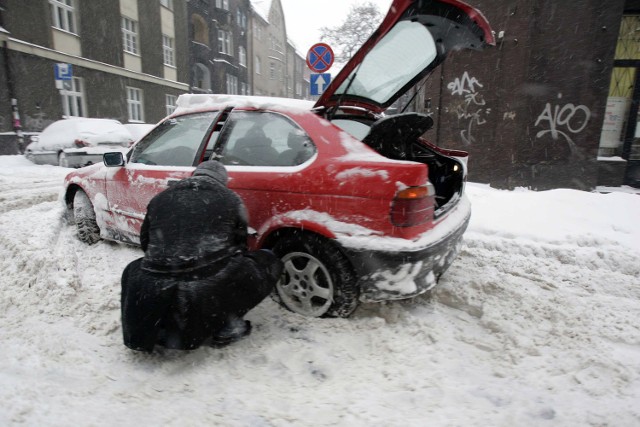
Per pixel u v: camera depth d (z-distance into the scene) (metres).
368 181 2.63
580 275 3.85
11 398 2.08
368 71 3.37
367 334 2.77
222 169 2.78
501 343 2.69
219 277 2.44
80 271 3.82
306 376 2.38
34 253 3.97
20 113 14.44
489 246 4.61
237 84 38.88
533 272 3.92
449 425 1.97
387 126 3.16
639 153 9.35
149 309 2.33
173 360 2.51
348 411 2.08
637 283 3.68
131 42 21.44
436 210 3.10
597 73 8.28
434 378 2.34
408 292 2.69
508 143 9.03
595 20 8.10
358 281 2.76
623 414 2.03
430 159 4.01
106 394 2.19
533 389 2.25
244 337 2.65
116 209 4.08
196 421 2.00
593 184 8.70
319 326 2.85
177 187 2.60
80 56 17.50
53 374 2.33
